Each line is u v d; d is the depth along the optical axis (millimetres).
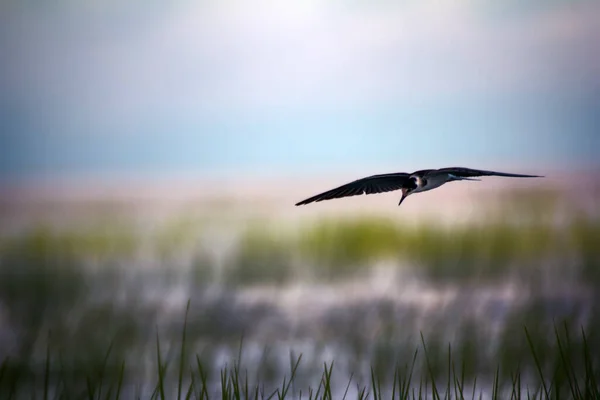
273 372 12016
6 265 19984
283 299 16844
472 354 12273
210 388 11234
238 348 13391
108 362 12234
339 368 12188
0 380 9562
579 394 7895
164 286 18188
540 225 20781
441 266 18500
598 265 17312
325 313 15453
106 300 16672
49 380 11359
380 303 16062
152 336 14141
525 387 10836
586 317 13977
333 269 19156
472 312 14953
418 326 14172
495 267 18125
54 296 17109
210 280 18531
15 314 15523
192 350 13117
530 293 15992
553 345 12172
